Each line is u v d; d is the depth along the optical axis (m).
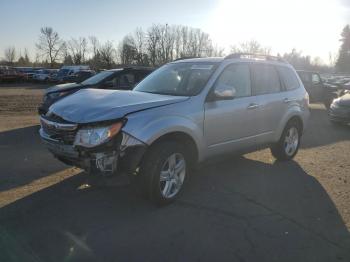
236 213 4.74
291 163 7.16
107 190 5.38
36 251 3.73
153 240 4.01
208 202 5.07
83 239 3.99
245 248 3.90
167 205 4.90
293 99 7.02
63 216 4.52
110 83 10.74
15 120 12.55
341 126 12.52
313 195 5.45
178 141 5.04
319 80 19.06
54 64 91.88
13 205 4.81
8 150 7.74
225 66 5.72
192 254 3.76
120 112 4.46
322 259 3.73
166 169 4.83
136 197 5.15
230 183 5.88
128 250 3.80
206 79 5.45
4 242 3.89
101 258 3.64
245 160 7.27
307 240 4.10
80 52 90.69
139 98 4.99
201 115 5.16
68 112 4.65
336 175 6.45
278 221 4.55
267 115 6.39
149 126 4.52
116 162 4.38
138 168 4.66
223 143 5.61
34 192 5.28
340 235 4.24
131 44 81.69
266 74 6.57
